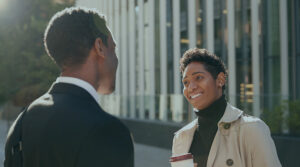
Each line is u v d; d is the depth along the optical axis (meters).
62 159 1.04
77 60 1.18
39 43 15.45
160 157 9.00
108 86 1.27
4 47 15.49
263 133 1.80
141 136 11.47
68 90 1.16
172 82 15.95
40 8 15.94
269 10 11.52
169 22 16.14
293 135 6.66
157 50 17.06
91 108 1.11
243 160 1.81
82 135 1.03
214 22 13.71
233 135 1.85
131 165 1.08
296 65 10.66
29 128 1.14
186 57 2.02
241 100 7.75
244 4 12.47
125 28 20.02
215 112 1.93
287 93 10.93
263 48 11.77
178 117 9.98
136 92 18.92
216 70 1.98
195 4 14.58
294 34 10.68
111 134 1.05
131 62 19.41
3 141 11.85
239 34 12.69
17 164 1.17
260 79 11.87
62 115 1.09
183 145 2.05
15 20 15.89
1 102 18.45
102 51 1.21
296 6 10.61
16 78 15.34
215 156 1.87
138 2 18.67
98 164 1.01
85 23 1.18
